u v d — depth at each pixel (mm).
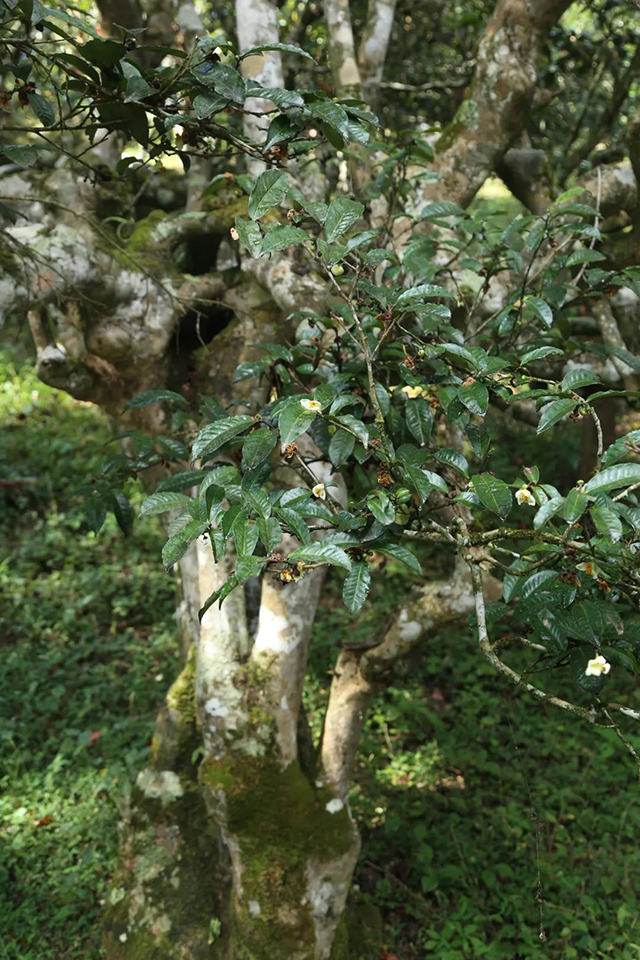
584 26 7035
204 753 3508
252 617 3867
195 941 3656
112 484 2932
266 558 1612
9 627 6324
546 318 2523
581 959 3854
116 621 6586
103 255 3273
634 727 5398
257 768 3363
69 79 1986
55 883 4258
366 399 2422
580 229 2580
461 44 6406
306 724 3703
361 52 4355
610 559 1685
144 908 3729
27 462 8375
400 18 6160
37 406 9492
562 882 4180
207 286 3588
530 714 5609
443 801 4809
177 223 3605
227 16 5785
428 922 4086
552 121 6746
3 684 5656
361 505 1865
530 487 1794
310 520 3141
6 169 3664
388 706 5602
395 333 2551
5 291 2982
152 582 6902
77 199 3510
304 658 3416
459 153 3754
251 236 1792
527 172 4312
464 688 5934
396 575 6848
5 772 4988
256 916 3438
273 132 1897
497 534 1774
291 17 6078
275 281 3189
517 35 3682
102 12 3848
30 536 7484
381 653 3514
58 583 6766
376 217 3672
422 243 2820
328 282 3193
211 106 1821
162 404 3652
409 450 1965
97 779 4883
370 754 5211
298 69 5465
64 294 3182
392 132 3186
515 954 3941
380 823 4695
